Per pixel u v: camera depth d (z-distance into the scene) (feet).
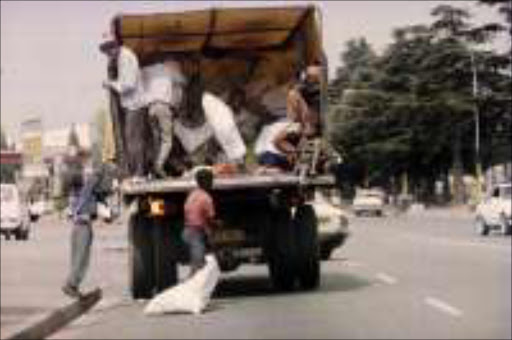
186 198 78.43
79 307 74.79
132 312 74.13
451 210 386.52
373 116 443.32
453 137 417.08
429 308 69.82
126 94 82.07
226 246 79.92
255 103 85.15
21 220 180.34
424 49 424.05
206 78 84.89
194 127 83.46
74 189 78.38
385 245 147.64
